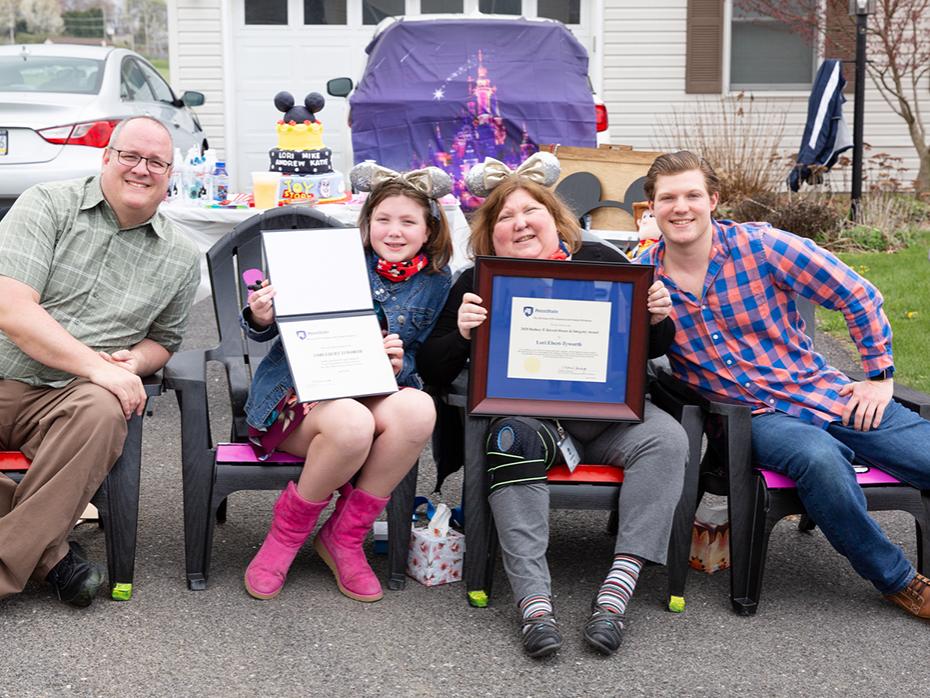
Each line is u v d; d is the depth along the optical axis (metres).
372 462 3.41
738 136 11.95
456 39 7.61
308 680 2.99
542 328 3.42
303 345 3.37
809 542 4.07
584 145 7.47
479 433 3.41
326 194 5.61
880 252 9.50
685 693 2.97
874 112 12.70
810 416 3.59
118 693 2.90
